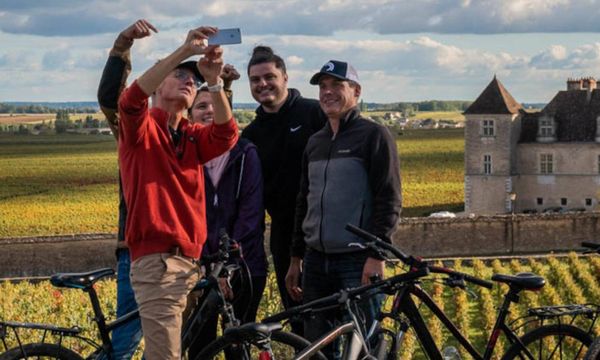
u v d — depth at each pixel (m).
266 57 10.09
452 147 136.00
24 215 86.31
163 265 7.08
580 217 48.97
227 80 9.03
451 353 8.66
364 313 8.58
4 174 113.50
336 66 8.99
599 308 8.81
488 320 22.42
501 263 40.72
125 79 7.60
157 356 7.07
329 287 9.16
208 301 7.55
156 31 7.47
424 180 103.00
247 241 9.17
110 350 7.66
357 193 8.94
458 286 7.91
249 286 9.02
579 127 73.69
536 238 48.91
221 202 9.20
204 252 9.12
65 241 43.97
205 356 7.29
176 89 7.41
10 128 191.75
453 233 48.28
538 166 74.56
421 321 8.26
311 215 9.13
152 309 7.07
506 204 74.12
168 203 7.12
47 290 27.05
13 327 7.40
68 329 7.56
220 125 7.24
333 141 9.12
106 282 27.30
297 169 10.11
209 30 6.84
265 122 10.24
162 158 7.16
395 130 166.88
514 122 74.31
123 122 7.00
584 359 8.51
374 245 8.02
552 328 8.75
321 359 7.39
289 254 10.34
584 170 73.25
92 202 92.44
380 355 7.76
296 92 10.33
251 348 7.72
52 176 111.44
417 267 7.86
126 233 7.22
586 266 35.94
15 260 43.72
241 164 9.26
